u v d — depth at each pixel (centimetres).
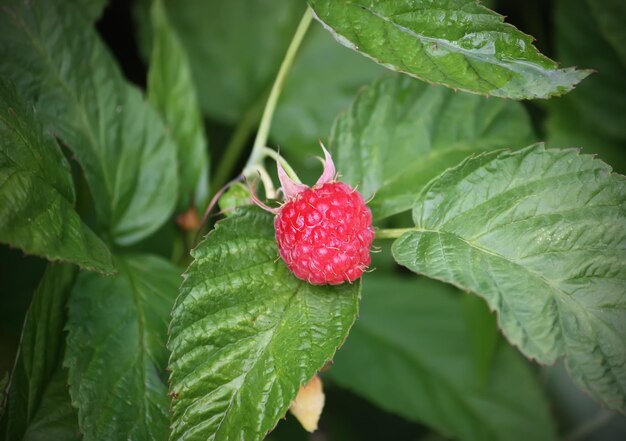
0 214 14
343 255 16
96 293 18
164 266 19
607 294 16
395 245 17
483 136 19
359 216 16
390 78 19
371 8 16
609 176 16
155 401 17
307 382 15
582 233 16
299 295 16
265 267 16
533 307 16
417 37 16
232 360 15
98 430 16
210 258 16
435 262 16
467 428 23
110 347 17
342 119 19
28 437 17
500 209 17
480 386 23
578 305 16
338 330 16
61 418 17
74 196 17
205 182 21
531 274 16
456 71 16
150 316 18
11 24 19
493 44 16
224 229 16
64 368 18
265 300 16
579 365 15
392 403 23
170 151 20
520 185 17
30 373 16
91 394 16
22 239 14
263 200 19
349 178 19
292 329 16
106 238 19
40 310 17
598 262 16
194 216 21
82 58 20
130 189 20
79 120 19
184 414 15
